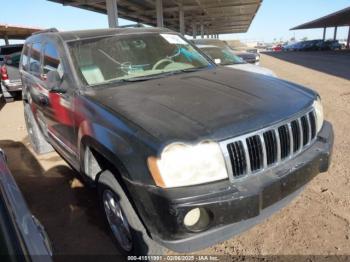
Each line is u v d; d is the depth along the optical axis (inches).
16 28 1005.2
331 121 253.3
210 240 90.8
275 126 96.7
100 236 126.1
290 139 100.3
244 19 1301.7
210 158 87.0
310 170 104.0
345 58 1059.3
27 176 184.1
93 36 146.0
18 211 70.5
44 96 163.9
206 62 163.3
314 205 134.7
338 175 159.5
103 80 131.4
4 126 308.3
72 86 128.4
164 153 84.4
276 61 1038.4
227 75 138.9
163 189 84.8
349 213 128.2
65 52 136.8
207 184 87.1
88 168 122.0
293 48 2075.5
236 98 108.5
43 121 181.2
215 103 104.3
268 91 116.6
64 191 163.5
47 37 163.3
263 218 98.7
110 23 506.6
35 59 184.5
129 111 102.0
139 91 118.5
